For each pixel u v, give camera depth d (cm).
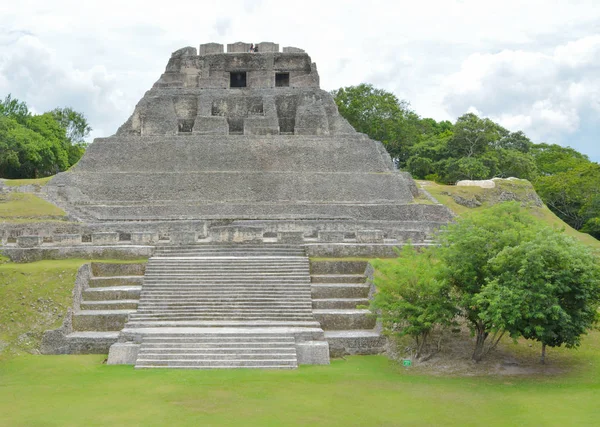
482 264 2309
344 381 2084
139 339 2439
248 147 5081
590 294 2145
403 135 7519
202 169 4850
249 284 2867
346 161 4966
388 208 4378
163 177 4709
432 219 4347
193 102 5725
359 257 3194
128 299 2825
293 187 4647
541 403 1825
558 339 2219
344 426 1603
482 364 2302
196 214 4284
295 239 3334
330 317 2686
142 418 1659
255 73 6016
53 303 2678
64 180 4641
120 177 4703
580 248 2194
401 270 2336
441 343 2488
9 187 4575
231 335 2438
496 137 6712
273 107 5559
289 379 2102
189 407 1761
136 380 2081
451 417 1689
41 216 3978
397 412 1731
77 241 3297
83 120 8788
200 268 2991
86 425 1603
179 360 2306
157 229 3797
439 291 2312
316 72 5941
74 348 2531
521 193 5250
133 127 5506
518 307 2062
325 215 4281
